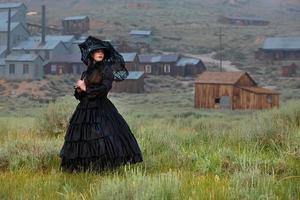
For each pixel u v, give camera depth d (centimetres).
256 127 1091
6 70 12056
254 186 564
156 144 949
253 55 17962
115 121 752
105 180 629
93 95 734
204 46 19950
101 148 725
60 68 13038
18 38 14162
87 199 555
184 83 12825
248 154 846
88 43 754
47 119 1355
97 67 751
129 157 745
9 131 1445
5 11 17625
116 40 19112
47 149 845
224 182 633
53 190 616
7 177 703
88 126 738
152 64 13962
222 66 16200
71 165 741
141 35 19300
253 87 7988
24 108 8062
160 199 502
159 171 739
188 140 1135
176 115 5606
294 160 791
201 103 7931
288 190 564
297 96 9869
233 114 6144
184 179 642
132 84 11419
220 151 841
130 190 516
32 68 11950
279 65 15975
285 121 1288
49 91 11112
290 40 16575
